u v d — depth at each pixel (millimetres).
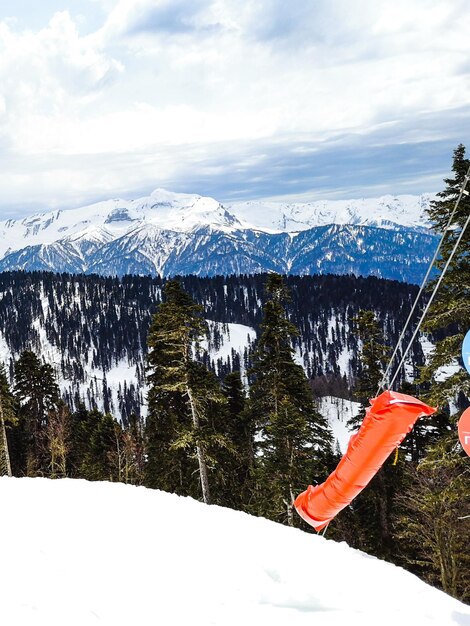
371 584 6430
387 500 23156
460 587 18312
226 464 29016
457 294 13641
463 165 13039
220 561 6855
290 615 5289
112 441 42156
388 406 4945
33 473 45469
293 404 24828
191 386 24125
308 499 5707
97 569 6129
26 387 47875
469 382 13516
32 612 4754
